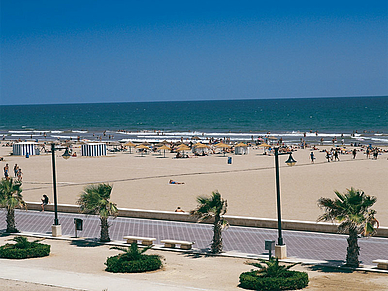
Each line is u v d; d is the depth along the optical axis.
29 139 119.12
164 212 31.34
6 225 30.95
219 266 20.69
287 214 33.69
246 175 53.97
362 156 71.25
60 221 31.88
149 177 53.66
